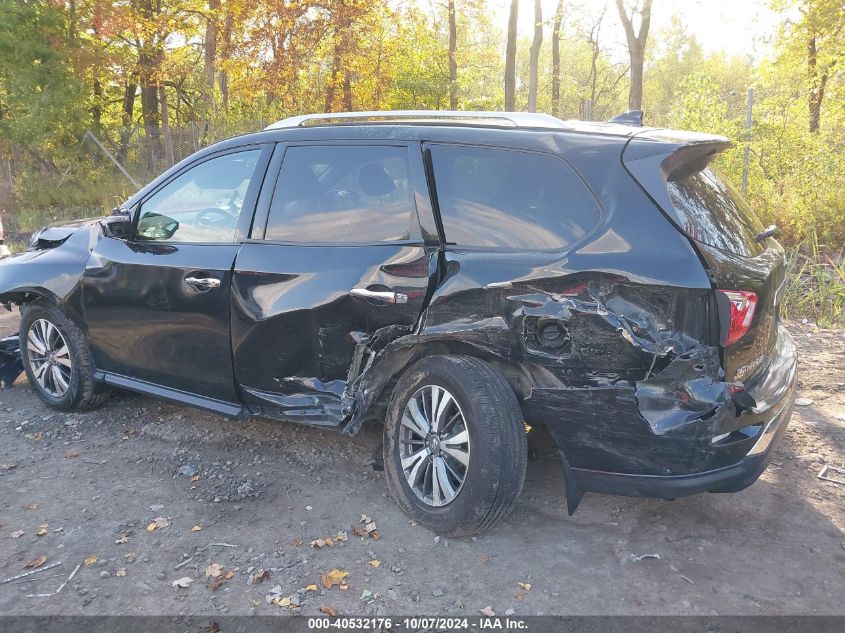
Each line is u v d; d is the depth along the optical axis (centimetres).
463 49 3056
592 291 292
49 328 473
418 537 332
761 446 299
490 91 4316
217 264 387
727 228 315
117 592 290
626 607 283
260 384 380
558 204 312
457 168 339
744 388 291
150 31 2133
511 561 314
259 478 389
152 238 429
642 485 294
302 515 351
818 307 755
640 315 285
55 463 405
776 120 1204
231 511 354
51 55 1938
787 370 337
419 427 340
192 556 316
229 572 304
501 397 310
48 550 320
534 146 325
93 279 439
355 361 351
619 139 316
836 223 1043
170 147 1809
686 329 281
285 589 293
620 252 290
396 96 2798
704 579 301
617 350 288
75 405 470
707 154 329
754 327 293
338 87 2069
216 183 412
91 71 2228
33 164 1970
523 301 304
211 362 396
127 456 415
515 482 309
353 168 366
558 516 352
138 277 418
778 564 311
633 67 1955
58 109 1920
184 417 471
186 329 402
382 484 384
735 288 283
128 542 326
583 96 4003
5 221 1658
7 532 334
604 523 345
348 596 289
